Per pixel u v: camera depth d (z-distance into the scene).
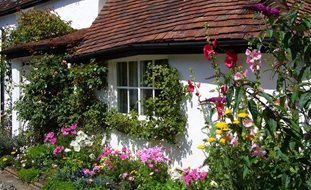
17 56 11.22
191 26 6.78
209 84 6.54
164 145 7.35
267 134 3.22
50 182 6.94
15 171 8.58
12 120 11.98
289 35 3.04
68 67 9.66
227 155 3.88
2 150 10.01
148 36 7.25
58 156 8.04
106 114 8.56
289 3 6.75
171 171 6.56
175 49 6.83
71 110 9.09
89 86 8.71
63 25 11.42
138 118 7.87
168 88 7.02
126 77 8.34
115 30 8.78
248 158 3.63
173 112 6.99
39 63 9.69
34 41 10.79
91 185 6.57
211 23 6.50
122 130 8.05
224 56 6.29
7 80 12.80
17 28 12.01
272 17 3.11
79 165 7.30
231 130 3.90
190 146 6.86
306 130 3.20
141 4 9.48
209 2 7.47
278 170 3.37
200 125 6.66
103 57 8.35
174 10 8.05
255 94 3.17
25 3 12.98
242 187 3.74
